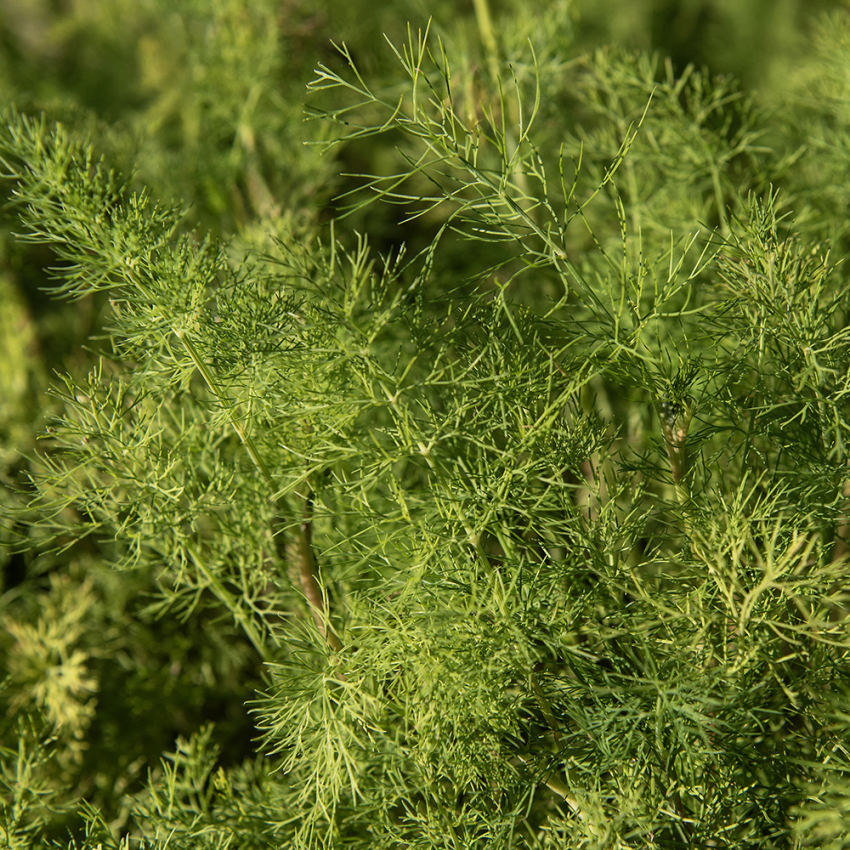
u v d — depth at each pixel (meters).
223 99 0.87
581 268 0.80
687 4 1.13
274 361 0.70
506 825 0.69
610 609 0.71
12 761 0.80
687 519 0.70
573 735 0.68
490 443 0.72
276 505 0.74
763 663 0.69
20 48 1.12
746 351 0.71
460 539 0.69
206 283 0.70
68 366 0.87
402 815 0.74
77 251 0.70
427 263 0.70
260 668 0.82
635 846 0.68
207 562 0.76
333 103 0.89
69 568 0.86
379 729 0.70
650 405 0.75
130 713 0.82
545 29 0.83
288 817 0.73
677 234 0.80
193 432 0.75
